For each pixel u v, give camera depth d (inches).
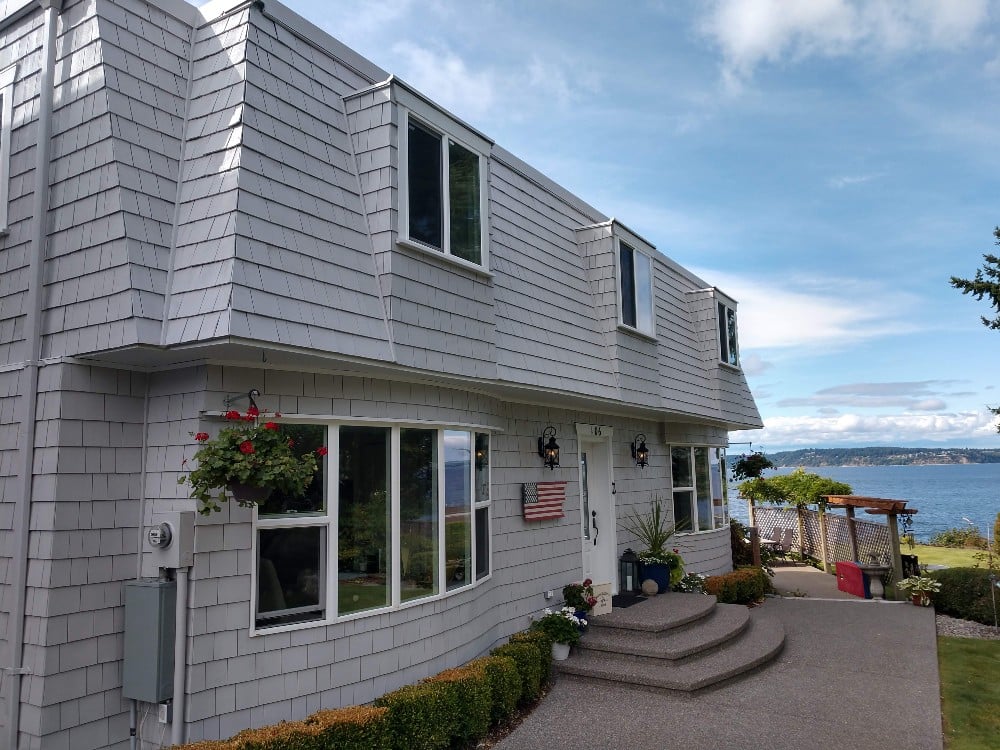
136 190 188.1
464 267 263.0
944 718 259.8
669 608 352.8
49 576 175.8
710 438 573.3
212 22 217.8
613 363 374.0
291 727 177.6
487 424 299.3
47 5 205.0
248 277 182.7
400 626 232.8
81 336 186.1
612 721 248.5
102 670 183.6
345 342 206.1
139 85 198.8
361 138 239.1
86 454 186.9
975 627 425.7
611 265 380.8
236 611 188.7
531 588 334.3
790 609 468.4
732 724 246.8
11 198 210.4
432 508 256.8
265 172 199.3
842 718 254.4
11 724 174.2
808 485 763.4
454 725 215.2
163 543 181.2
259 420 198.5
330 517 213.8
